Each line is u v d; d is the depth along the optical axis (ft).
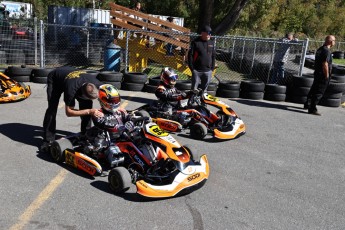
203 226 13.50
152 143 16.56
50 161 18.37
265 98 35.96
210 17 59.47
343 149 23.15
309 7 145.18
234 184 17.10
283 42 38.01
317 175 18.83
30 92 31.17
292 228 13.75
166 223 13.53
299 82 34.81
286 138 24.61
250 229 13.50
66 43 54.90
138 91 35.86
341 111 33.47
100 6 109.50
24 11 94.38
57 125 23.94
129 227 13.15
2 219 13.23
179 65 41.06
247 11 99.60
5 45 46.16
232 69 56.18
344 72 44.34
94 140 17.71
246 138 24.00
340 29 154.10
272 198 15.99
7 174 16.69
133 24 44.21
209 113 23.72
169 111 24.18
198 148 21.44
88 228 12.96
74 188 15.76
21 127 23.24
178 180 15.05
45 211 13.87
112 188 15.53
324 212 15.08
